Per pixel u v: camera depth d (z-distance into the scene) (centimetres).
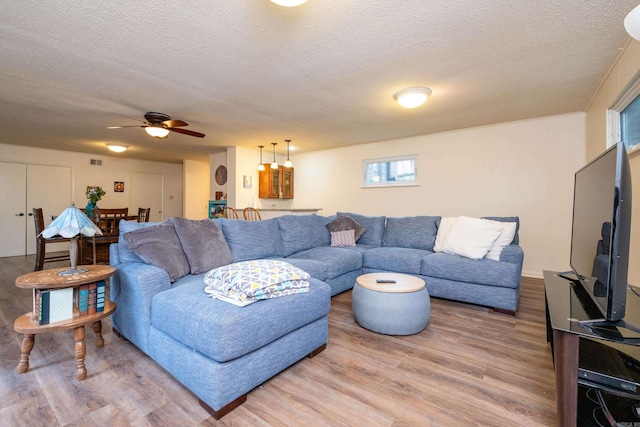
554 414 140
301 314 177
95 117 399
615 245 116
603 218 131
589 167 163
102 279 185
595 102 321
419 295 229
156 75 271
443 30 202
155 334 171
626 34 206
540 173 403
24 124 433
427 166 500
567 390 116
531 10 181
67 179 649
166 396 153
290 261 287
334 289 308
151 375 171
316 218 402
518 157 418
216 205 628
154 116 373
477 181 451
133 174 752
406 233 382
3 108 362
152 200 789
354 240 398
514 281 266
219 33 205
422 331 234
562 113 383
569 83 290
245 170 609
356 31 203
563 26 197
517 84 291
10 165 580
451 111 374
